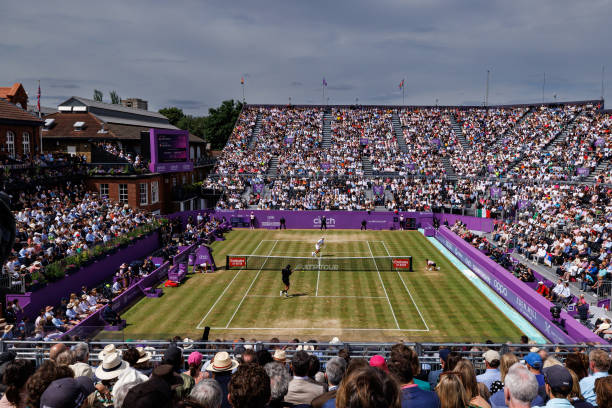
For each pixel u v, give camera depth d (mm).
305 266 42062
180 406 4934
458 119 86938
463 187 63438
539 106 83500
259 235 56531
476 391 7109
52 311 28047
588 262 32250
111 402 8531
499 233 46938
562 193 52875
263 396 4684
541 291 29859
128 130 66312
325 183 67625
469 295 34062
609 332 22188
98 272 35969
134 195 53656
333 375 7367
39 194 43125
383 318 29359
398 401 4051
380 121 87250
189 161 62094
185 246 46062
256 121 88750
